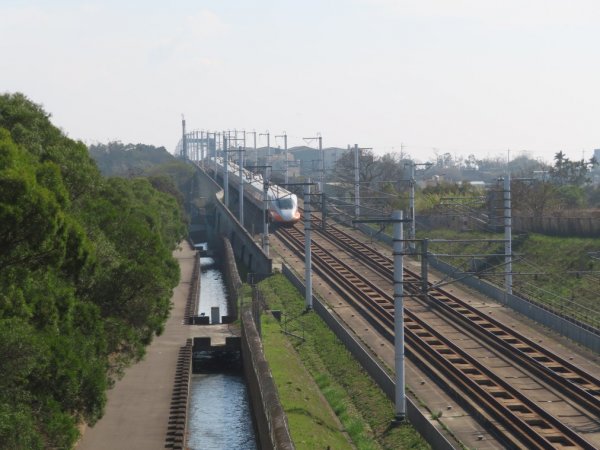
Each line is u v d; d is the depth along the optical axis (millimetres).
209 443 65812
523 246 126500
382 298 109125
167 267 81812
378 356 81688
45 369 44406
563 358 76500
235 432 68750
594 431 57219
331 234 168625
